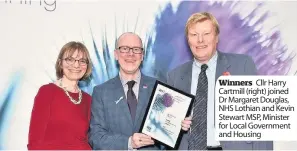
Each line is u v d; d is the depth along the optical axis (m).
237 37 1.89
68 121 1.65
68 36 1.88
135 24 1.88
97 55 1.86
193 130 1.70
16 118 1.85
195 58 1.79
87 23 1.89
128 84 1.73
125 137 1.62
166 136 1.64
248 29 1.90
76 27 1.88
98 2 1.89
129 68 1.73
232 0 1.90
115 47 1.85
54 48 1.89
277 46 1.90
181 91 1.68
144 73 1.84
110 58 1.86
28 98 1.86
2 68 1.86
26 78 1.87
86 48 1.79
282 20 1.91
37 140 1.64
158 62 1.85
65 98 1.68
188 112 1.65
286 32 1.91
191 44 1.78
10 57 1.87
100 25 1.88
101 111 1.69
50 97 1.67
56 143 1.63
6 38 1.88
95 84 1.83
